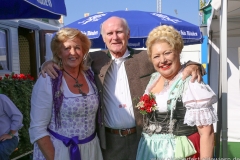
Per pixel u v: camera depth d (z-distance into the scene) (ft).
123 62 8.14
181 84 6.29
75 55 6.98
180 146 6.20
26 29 24.30
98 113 7.64
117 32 7.93
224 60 9.06
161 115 6.53
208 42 18.17
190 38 15.37
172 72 6.48
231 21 14.12
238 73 16.11
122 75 8.03
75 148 6.83
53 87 6.76
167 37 6.29
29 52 24.67
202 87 6.04
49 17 11.07
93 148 7.25
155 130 6.59
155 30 6.56
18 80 14.75
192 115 5.96
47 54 25.44
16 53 22.04
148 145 6.64
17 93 14.12
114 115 7.85
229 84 16.15
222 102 9.01
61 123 6.88
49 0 8.15
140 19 14.10
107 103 7.94
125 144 7.91
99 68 8.00
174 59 6.40
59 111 6.81
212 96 5.93
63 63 7.17
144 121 7.10
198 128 6.10
